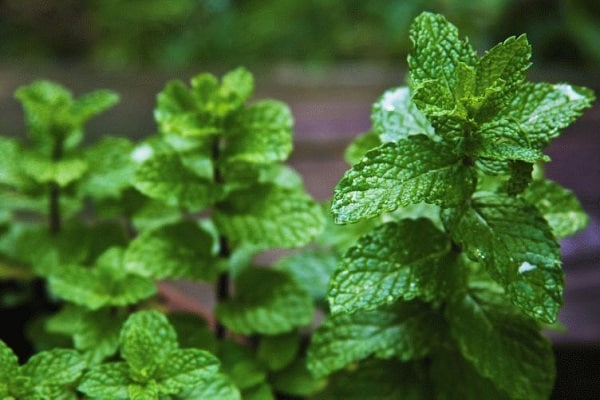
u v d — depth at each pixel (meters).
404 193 0.39
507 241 0.40
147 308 0.52
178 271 0.46
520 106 0.42
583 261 0.57
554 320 0.39
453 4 1.31
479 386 0.44
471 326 0.43
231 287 0.55
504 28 1.23
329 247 0.55
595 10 1.19
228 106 0.46
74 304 0.49
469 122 0.40
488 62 0.40
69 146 0.51
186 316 0.48
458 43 0.41
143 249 0.46
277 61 1.38
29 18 1.46
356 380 0.45
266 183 0.47
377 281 0.41
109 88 0.86
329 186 0.64
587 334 0.52
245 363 0.47
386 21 1.38
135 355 0.42
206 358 0.42
